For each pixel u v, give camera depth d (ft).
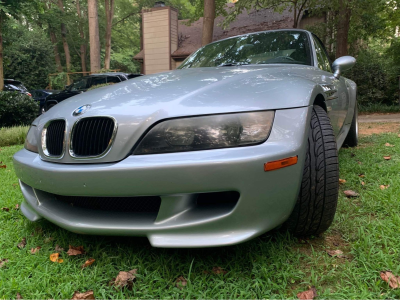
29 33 73.77
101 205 5.22
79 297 4.30
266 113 4.60
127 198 5.01
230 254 5.16
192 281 4.56
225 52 9.63
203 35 27.27
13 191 8.96
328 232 5.82
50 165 5.16
